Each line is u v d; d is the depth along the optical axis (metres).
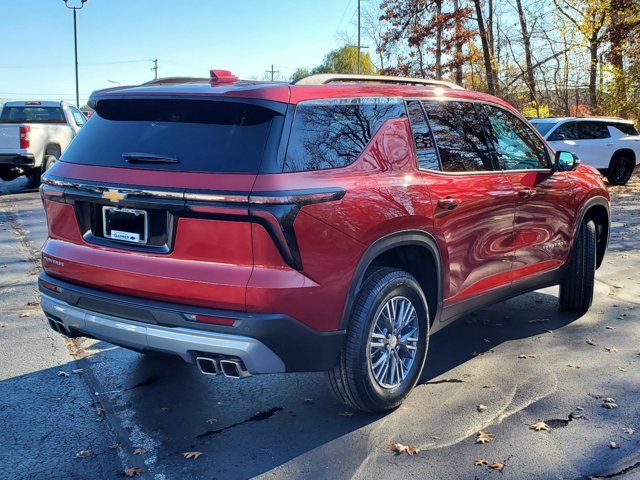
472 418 3.66
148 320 3.22
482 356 4.69
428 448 3.32
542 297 6.36
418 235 3.73
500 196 4.45
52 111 16.23
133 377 4.31
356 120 3.56
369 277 3.54
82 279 3.46
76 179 3.44
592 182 5.68
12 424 3.60
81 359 4.62
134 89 3.51
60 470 3.12
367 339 3.47
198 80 4.02
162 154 3.25
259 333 3.03
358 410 3.74
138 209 3.26
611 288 6.70
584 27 24.27
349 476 3.06
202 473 3.11
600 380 4.21
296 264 3.08
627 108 24.52
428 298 4.09
